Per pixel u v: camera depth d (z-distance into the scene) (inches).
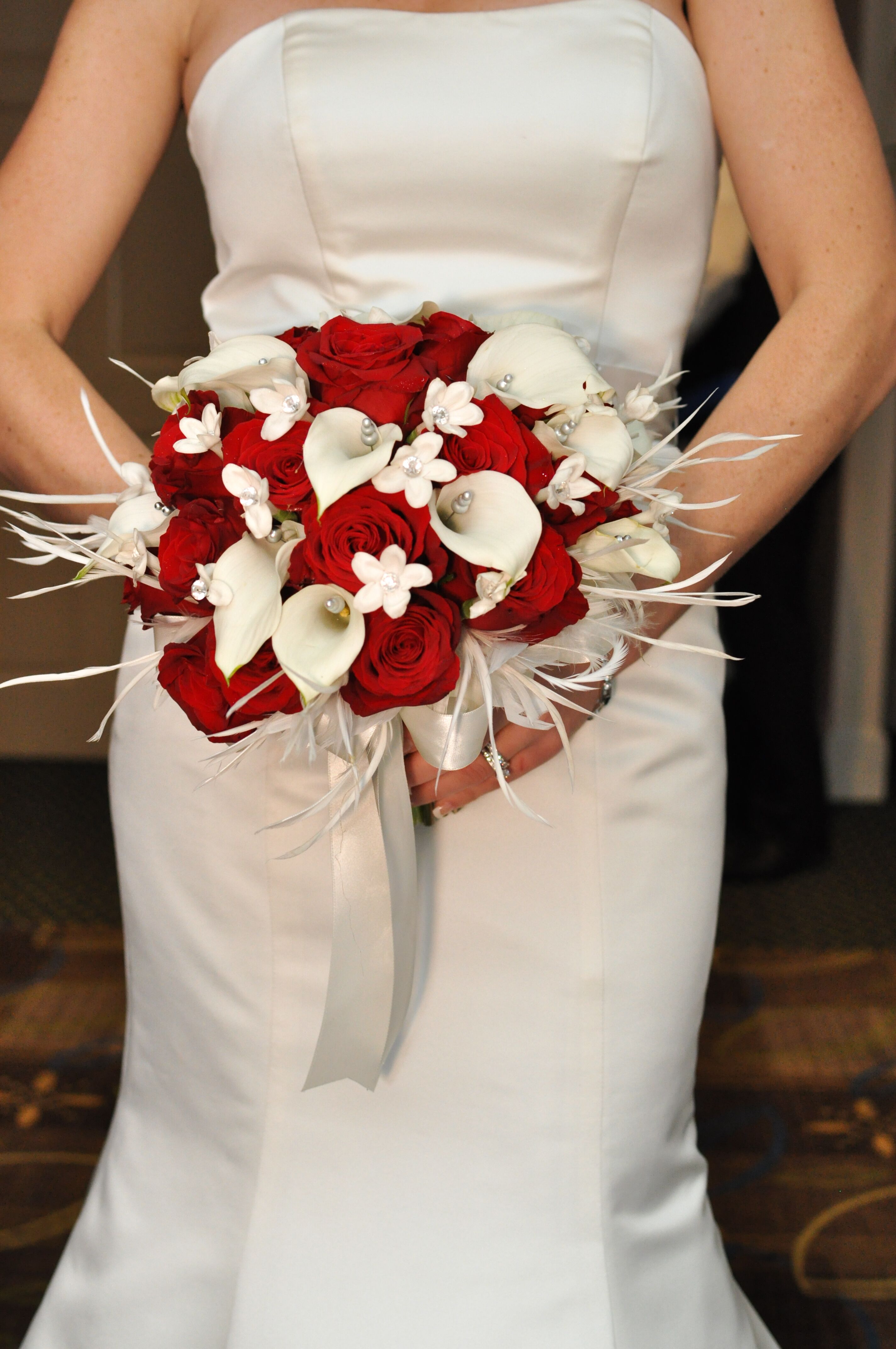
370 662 30.1
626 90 40.7
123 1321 45.8
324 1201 44.0
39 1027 92.5
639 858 43.4
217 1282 45.3
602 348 42.8
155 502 33.9
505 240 41.8
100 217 44.0
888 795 155.3
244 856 43.8
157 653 34.4
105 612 157.6
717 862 46.1
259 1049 44.4
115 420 42.3
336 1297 43.3
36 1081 84.9
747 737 125.1
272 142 41.7
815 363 39.8
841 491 147.9
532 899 42.8
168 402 35.2
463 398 30.6
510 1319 42.6
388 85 40.9
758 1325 50.9
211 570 30.4
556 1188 43.3
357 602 29.1
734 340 97.7
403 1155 43.7
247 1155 44.9
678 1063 45.4
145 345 149.1
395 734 36.3
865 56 130.7
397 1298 43.1
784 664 123.9
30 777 154.6
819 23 41.1
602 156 40.6
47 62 143.3
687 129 42.0
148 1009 47.5
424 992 43.1
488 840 42.6
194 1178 46.3
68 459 40.9
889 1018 96.3
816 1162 77.1
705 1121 81.9
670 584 33.8
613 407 33.9
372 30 41.6
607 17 41.4
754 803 126.9
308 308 43.0
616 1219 43.6
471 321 34.5
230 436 31.7
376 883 37.8
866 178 40.6
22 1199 71.7
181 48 45.2
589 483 31.4
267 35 42.5
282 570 31.2
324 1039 39.0
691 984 45.3
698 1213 47.1
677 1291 45.2
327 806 39.3
